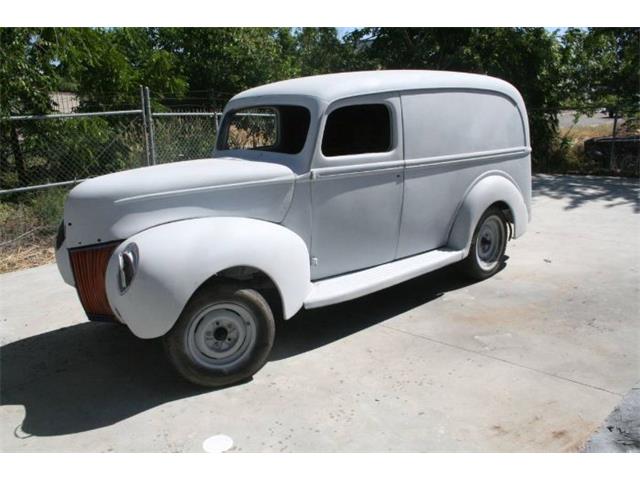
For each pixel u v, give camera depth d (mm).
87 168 9805
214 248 3568
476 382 3736
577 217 8500
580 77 14477
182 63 16312
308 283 4102
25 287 5930
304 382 3820
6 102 8695
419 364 4012
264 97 4688
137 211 3725
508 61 14508
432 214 5148
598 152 13133
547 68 14297
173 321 3469
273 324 3875
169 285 3414
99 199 3730
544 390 3611
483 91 5488
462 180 5340
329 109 4266
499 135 5703
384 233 4805
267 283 3965
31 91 9180
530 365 3943
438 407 3459
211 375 3699
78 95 11820
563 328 4543
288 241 3934
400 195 4824
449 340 4383
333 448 3109
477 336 4445
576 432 3164
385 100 4621
